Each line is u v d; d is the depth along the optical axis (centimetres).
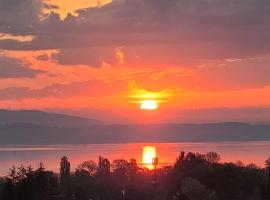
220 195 19575
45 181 18875
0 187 18912
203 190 17962
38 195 18425
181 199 18112
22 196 18062
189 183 18100
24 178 18725
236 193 19738
